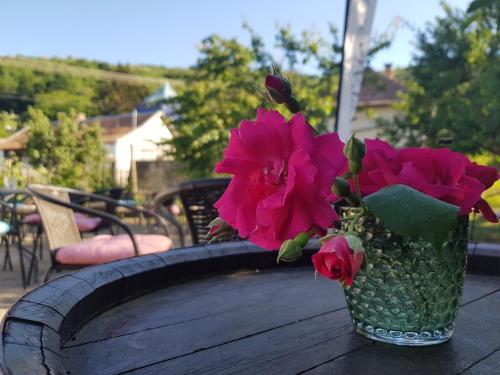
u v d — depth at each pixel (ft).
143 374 1.21
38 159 27.04
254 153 1.10
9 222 9.09
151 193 18.67
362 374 1.21
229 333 1.51
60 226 4.84
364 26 7.74
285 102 1.32
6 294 6.96
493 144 11.00
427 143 12.57
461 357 1.32
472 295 1.97
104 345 1.40
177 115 15.94
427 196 1.07
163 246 4.98
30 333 1.14
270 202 1.00
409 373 1.22
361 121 16.98
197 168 15.57
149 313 1.70
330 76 15.69
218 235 1.29
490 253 2.33
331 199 1.18
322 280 2.21
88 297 1.57
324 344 1.41
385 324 1.37
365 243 1.30
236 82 15.37
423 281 1.28
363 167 1.22
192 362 1.28
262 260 2.42
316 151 1.08
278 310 1.75
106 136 43.06
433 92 12.37
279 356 1.33
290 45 15.35
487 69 11.02
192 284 2.13
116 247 4.53
